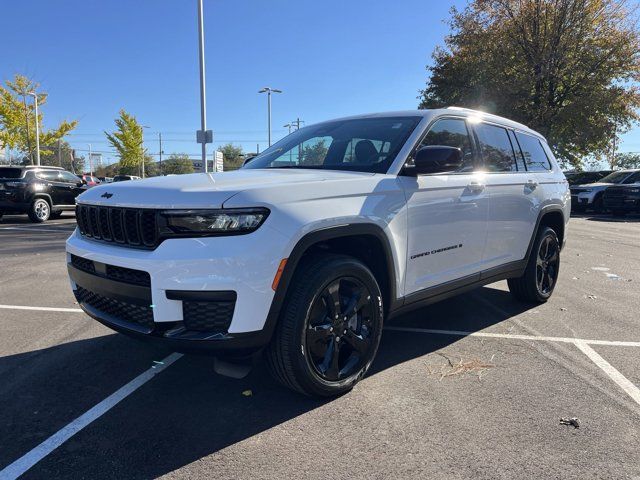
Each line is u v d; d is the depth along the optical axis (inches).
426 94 1123.9
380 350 154.8
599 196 760.3
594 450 99.7
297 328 109.4
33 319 184.1
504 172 179.3
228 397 121.9
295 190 111.3
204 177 125.0
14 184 560.1
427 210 140.1
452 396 123.0
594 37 914.7
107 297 115.6
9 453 98.3
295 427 108.0
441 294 151.0
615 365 142.9
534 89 937.5
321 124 176.2
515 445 101.3
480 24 956.6
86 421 110.5
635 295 226.8
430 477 91.0
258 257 101.6
